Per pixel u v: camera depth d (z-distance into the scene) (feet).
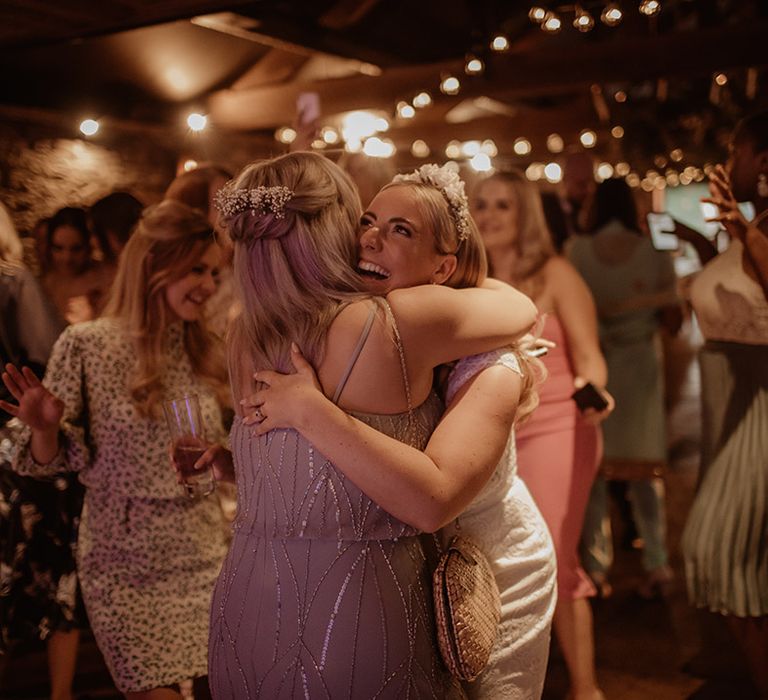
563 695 10.72
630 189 14.35
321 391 5.57
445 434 5.65
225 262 10.13
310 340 5.59
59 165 19.83
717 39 19.65
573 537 9.97
